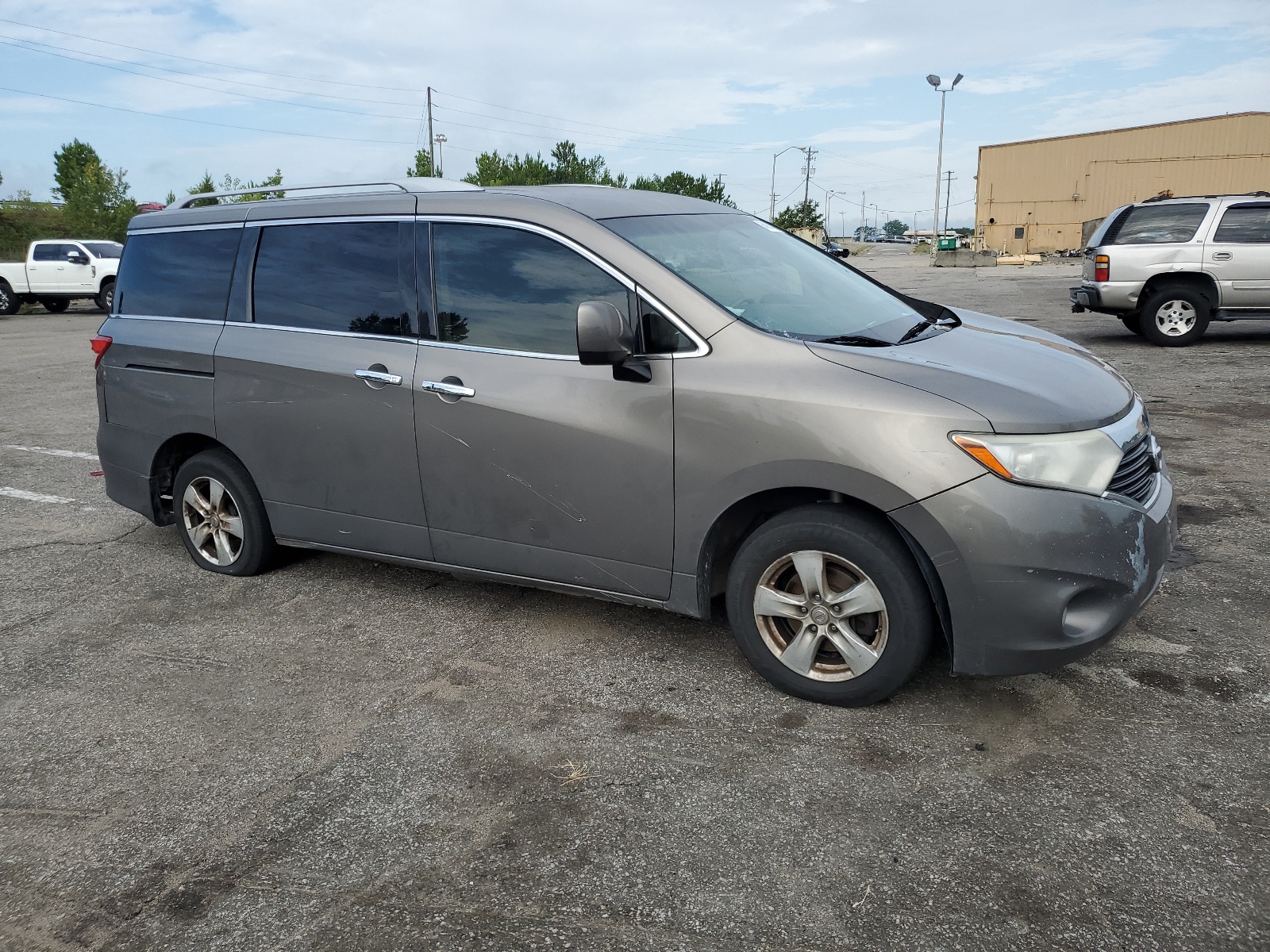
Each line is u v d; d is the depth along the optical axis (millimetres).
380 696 3629
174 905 2531
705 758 3096
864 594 3207
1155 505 3242
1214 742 3047
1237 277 11578
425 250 3977
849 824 2725
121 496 5172
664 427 3404
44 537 5762
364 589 4719
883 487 3033
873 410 3072
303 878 2609
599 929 2359
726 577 3682
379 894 2529
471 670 3801
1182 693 3355
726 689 3547
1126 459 3146
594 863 2609
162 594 4773
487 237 3832
